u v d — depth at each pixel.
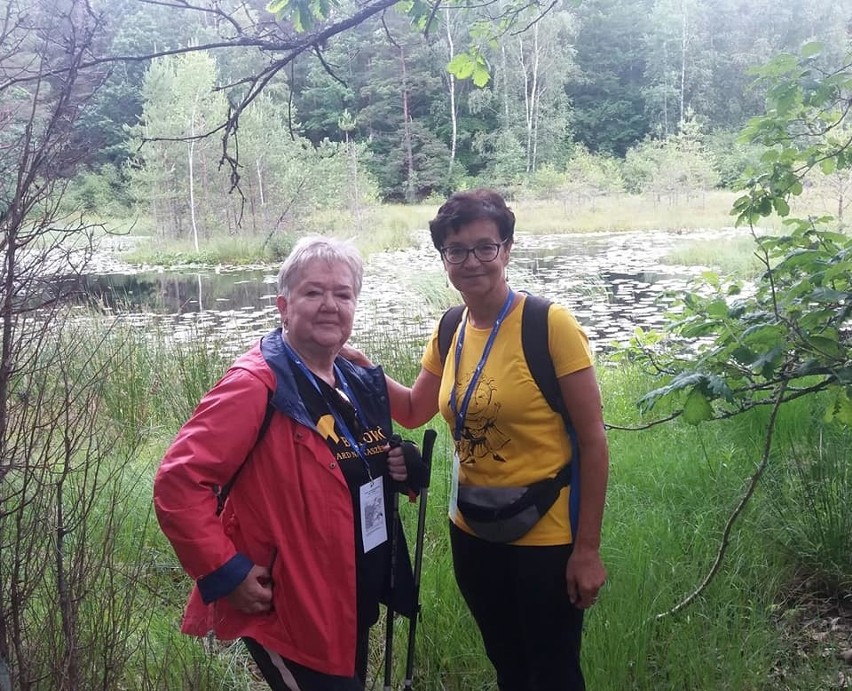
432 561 3.04
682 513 3.44
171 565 3.21
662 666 2.48
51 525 2.00
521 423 1.97
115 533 2.54
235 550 1.74
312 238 1.99
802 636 2.71
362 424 1.98
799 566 3.08
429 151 44.59
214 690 2.38
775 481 3.53
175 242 22.73
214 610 1.85
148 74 21.72
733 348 2.59
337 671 1.82
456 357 2.11
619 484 3.73
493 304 2.04
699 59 52.62
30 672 1.83
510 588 2.10
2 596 1.85
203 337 7.42
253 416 1.77
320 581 1.80
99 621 2.10
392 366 6.12
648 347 4.25
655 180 31.83
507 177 43.81
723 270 14.05
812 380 4.44
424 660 2.60
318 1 2.88
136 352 6.04
